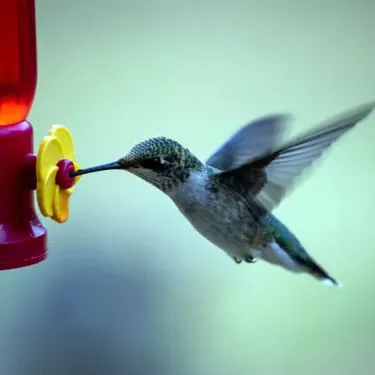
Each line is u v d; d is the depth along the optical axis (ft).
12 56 21.77
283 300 35.17
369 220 36.99
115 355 32.76
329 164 38.11
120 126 39.19
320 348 34.73
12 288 32.81
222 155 24.00
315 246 36.70
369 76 41.37
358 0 41.88
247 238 23.41
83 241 34.65
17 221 21.49
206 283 35.04
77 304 32.91
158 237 35.65
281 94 41.01
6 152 21.33
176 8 41.37
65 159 21.56
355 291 35.58
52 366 32.27
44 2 40.45
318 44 41.70
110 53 40.57
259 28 41.86
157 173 22.12
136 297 33.76
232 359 34.12
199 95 40.45
